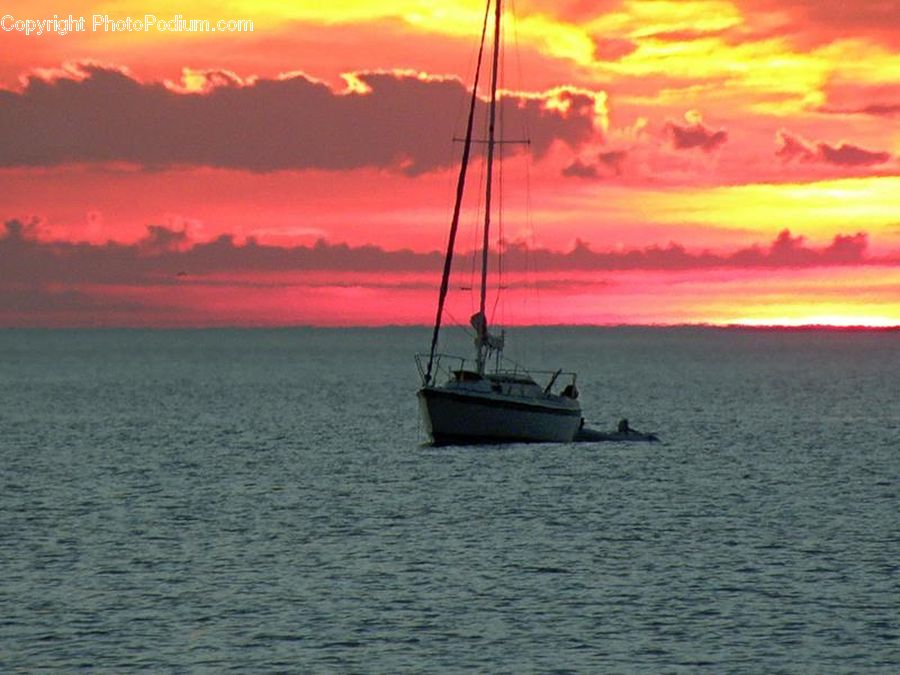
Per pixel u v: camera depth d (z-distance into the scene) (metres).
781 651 151.38
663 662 147.75
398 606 169.00
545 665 146.75
